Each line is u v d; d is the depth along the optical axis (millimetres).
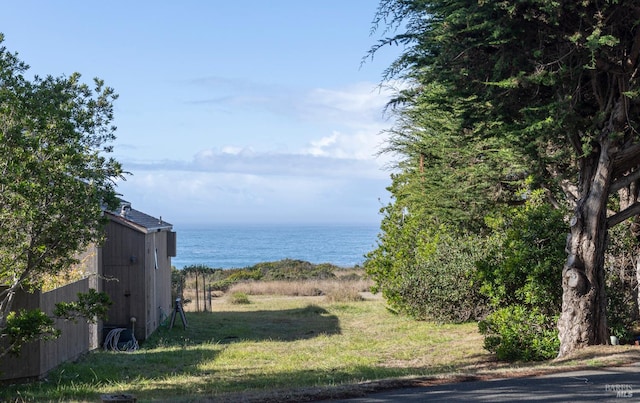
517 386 9617
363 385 10180
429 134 20484
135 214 24297
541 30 12531
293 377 13648
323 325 24906
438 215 21141
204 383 13164
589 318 13648
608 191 13656
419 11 13680
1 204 10906
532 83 12805
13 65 11922
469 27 12516
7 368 13398
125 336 19922
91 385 13281
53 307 14742
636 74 12727
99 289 19969
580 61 12555
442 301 22609
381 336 21000
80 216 11445
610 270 15641
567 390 9094
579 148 13758
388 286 26016
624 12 12078
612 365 11352
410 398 8984
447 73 13516
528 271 15133
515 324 14578
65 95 11938
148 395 11742
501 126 14109
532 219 15578
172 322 23922
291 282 44281
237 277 51250
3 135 10633
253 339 21359
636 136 13344
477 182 19031
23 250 11383
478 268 16625
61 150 11023
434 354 16766
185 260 117562
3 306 13367
